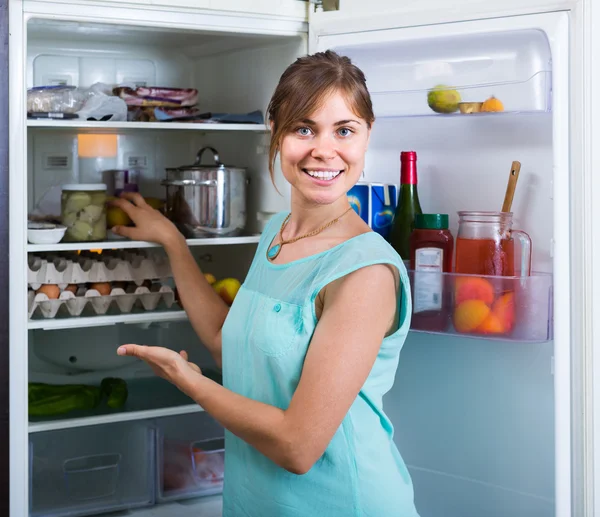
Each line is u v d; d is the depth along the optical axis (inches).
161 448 76.9
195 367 50.9
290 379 48.8
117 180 82.8
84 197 71.1
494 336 59.7
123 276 73.4
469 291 60.2
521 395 64.6
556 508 57.4
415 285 62.7
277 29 69.2
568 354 56.6
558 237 56.1
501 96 59.3
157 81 85.1
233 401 46.8
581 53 55.1
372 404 50.6
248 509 52.7
